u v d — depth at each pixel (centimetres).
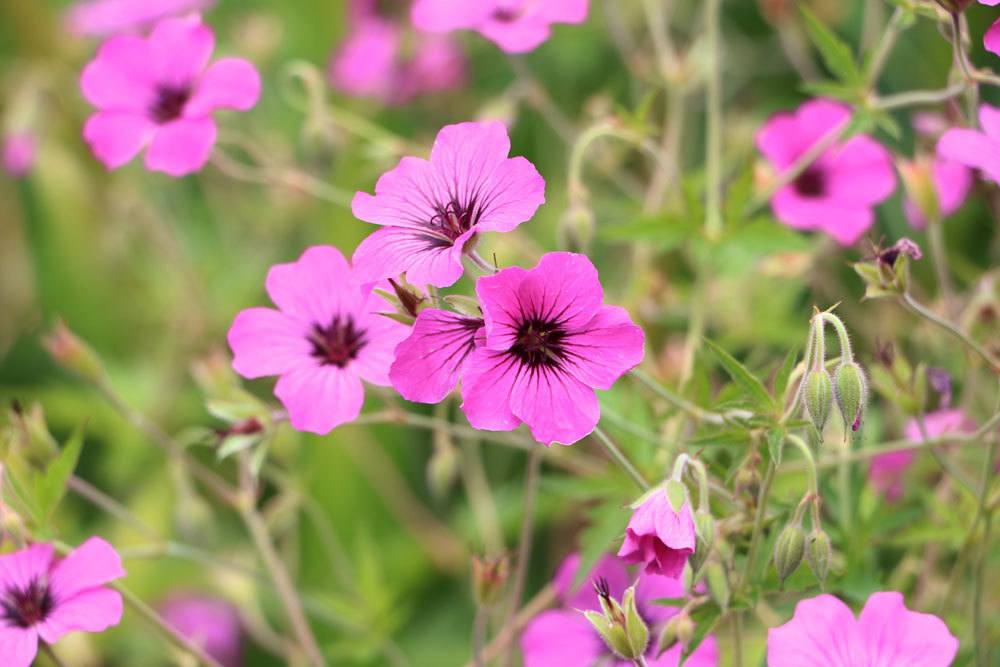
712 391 71
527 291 56
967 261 76
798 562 58
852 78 66
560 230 66
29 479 63
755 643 65
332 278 60
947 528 64
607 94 76
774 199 70
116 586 62
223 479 79
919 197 67
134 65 67
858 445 67
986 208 76
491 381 56
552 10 67
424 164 58
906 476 68
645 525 57
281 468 78
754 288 74
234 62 65
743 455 59
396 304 58
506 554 62
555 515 75
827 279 75
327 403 59
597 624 57
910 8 62
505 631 66
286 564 76
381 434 77
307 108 78
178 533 78
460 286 69
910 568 67
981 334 66
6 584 59
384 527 77
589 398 56
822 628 58
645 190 79
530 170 57
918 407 63
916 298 73
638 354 56
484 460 78
